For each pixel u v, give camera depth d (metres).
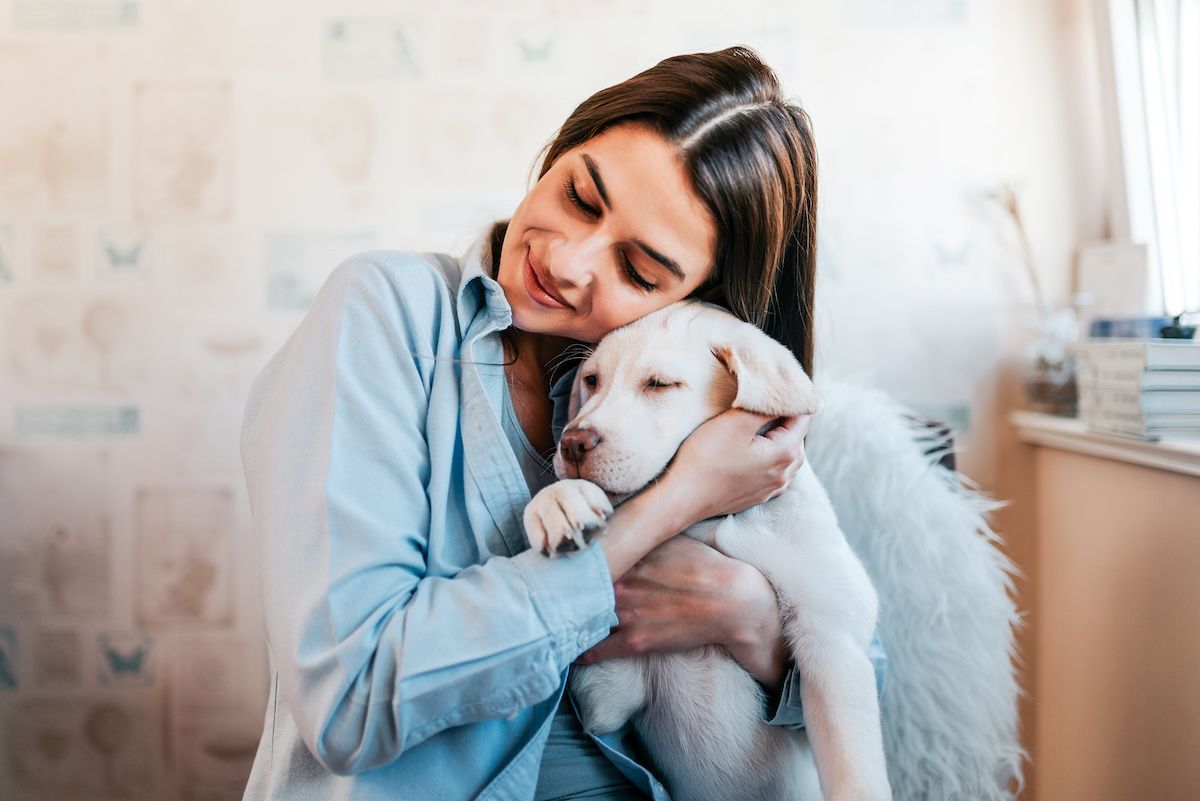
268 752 0.83
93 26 1.90
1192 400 1.32
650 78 0.88
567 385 0.96
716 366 0.88
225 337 1.91
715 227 0.87
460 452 0.84
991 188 1.87
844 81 1.87
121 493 1.92
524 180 1.89
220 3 1.89
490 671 0.70
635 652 0.86
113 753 1.92
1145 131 1.73
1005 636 1.23
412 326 0.83
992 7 1.86
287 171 1.91
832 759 0.81
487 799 0.76
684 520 0.82
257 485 0.79
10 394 1.92
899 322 1.87
